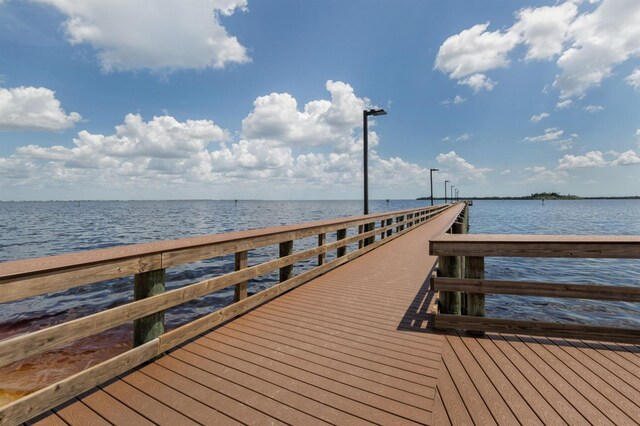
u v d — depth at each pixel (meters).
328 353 2.83
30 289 1.86
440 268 3.42
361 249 7.91
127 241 20.86
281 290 4.53
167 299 2.74
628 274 11.70
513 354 2.74
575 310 7.47
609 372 2.44
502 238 3.14
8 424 1.72
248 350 2.89
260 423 1.94
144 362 2.64
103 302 7.17
